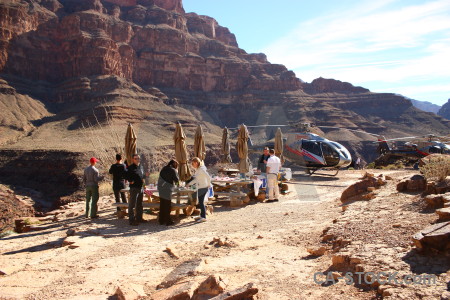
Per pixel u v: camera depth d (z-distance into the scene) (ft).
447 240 13.51
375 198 27.09
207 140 238.07
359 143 534.78
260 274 15.60
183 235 25.08
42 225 32.04
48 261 20.22
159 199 31.81
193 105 635.66
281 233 23.16
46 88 532.73
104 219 32.48
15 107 453.17
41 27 559.38
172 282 15.56
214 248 20.70
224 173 49.39
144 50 635.66
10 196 209.36
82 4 626.64
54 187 276.62
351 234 18.29
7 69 507.71
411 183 26.17
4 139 378.32
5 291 15.93
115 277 17.16
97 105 463.01
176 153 35.01
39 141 356.18
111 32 605.73
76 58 549.13
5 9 511.81
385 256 14.40
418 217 18.44
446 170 25.31
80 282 16.70
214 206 38.01
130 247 22.49
